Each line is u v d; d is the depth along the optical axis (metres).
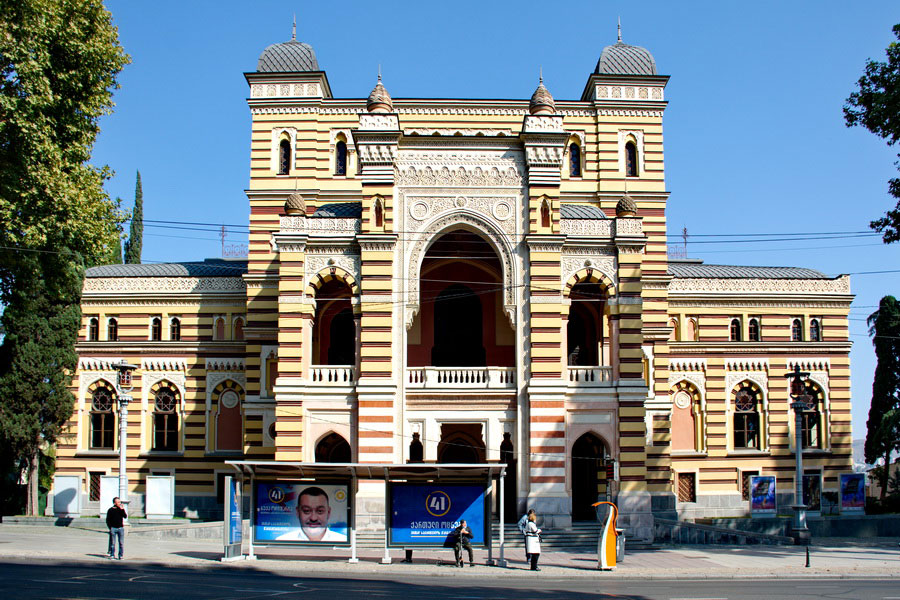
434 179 44.59
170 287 56.94
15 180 37.03
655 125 54.47
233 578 28.03
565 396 43.03
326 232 44.22
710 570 32.75
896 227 42.84
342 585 26.92
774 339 58.91
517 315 43.69
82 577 26.44
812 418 58.53
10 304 45.50
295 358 43.28
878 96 40.53
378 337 43.00
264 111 53.97
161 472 54.94
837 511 57.25
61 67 39.16
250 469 34.22
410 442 43.50
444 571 32.09
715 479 56.59
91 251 41.72
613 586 28.70
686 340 58.38
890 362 58.88
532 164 44.38
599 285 45.09
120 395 43.03
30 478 51.06
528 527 32.97
